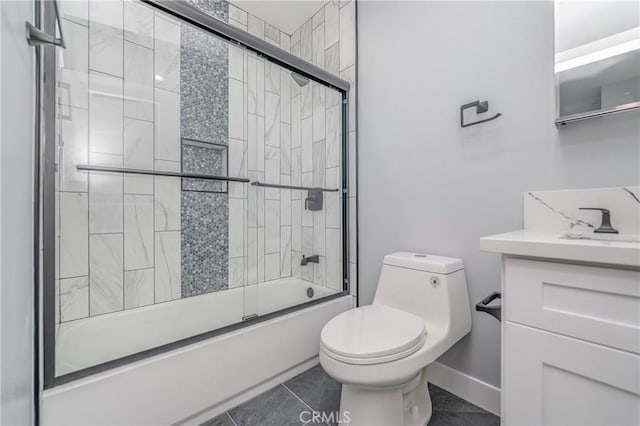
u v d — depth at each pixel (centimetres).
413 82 152
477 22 126
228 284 195
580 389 64
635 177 89
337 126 192
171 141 173
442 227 141
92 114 145
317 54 212
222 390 121
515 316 74
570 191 100
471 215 130
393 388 101
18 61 64
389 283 135
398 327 107
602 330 61
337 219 193
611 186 93
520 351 73
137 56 160
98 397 92
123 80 156
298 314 154
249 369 130
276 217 214
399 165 160
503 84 118
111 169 151
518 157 114
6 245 55
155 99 167
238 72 197
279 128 212
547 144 107
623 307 59
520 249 71
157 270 169
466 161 131
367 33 177
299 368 154
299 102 210
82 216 143
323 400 131
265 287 205
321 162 200
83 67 142
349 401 104
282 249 216
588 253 60
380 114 170
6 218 55
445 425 115
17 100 63
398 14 159
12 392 59
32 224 84
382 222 170
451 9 136
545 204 106
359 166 183
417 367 96
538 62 109
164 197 171
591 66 95
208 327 144
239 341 127
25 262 74
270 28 226
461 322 121
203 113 185
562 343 66
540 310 70
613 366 60
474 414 122
